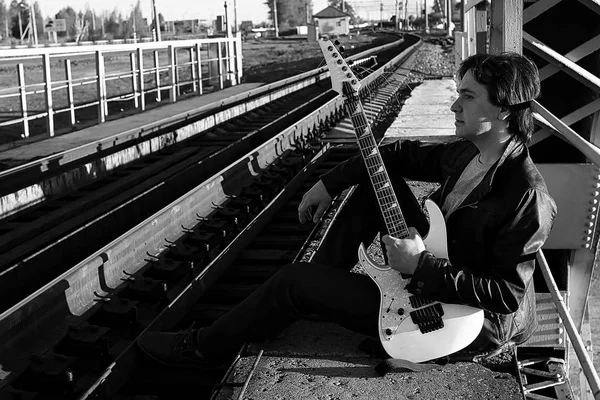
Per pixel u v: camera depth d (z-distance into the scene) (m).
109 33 110.44
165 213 7.12
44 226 8.91
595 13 6.77
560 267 6.95
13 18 91.75
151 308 5.67
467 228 3.56
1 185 9.40
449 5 67.88
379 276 3.71
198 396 4.48
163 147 14.28
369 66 4.22
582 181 6.29
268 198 9.53
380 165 3.86
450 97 18.91
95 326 4.98
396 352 3.72
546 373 4.53
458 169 3.83
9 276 6.23
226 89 27.59
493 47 5.54
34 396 4.14
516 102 3.43
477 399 3.50
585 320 7.35
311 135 13.75
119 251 6.09
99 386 4.17
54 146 13.90
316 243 6.21
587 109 6.48
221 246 7.20
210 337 4.14
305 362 3.97
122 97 19.34
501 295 3.42
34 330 4.72
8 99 26.92
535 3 6.45
